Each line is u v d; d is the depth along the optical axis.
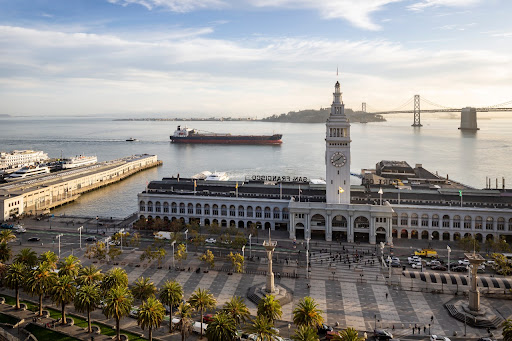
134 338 112.19
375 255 180.12
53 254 134.12
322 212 199.62
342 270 163.88
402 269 165.50
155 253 165.38
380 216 193.88
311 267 167.00
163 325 120.06
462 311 128.25
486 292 141.88
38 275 120.00
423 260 174.12
